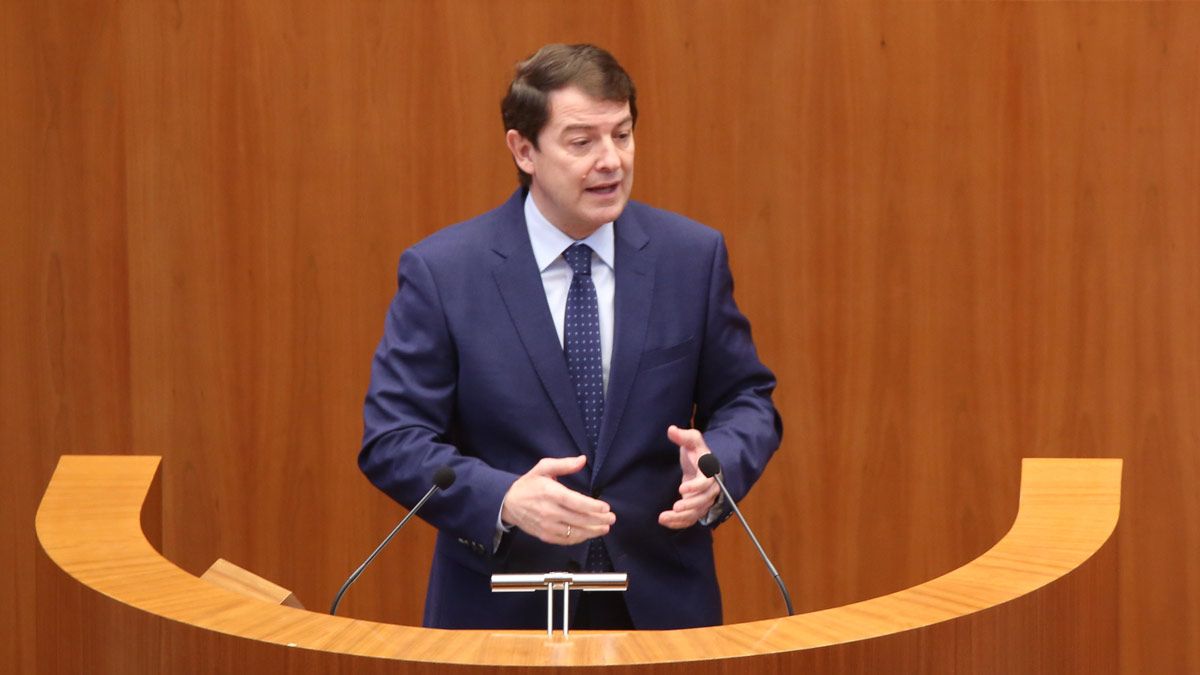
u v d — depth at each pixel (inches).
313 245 497.0
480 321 328.5
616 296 331.3
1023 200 490.9
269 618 232.5
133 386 499.8
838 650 220.4
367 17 489.4
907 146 491.5
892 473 503.8
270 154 493.4
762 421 333.1
